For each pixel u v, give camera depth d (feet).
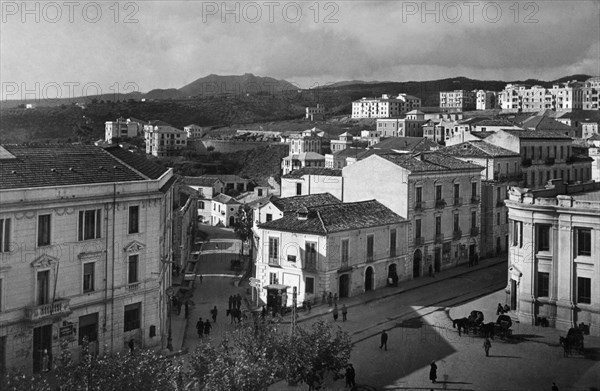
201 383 101.71
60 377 95.76
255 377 98.32
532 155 317.83
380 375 139.33
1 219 124.36
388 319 186.91
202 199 504.84
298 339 118.32
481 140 328.70
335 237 206.69
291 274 210.59
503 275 251.60
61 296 135.54
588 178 363.15
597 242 168.25
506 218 297.74
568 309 173.88
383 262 228.63
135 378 93.20
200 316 192.95
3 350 125.80
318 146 636.89
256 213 266.57
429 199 250.16
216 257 319.88
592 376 139.23
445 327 178.50
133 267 151.53
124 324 149.59
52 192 132.36
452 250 264.72
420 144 433.07
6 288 125.80
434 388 131.54
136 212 151.74
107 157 161.38
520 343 163.43
